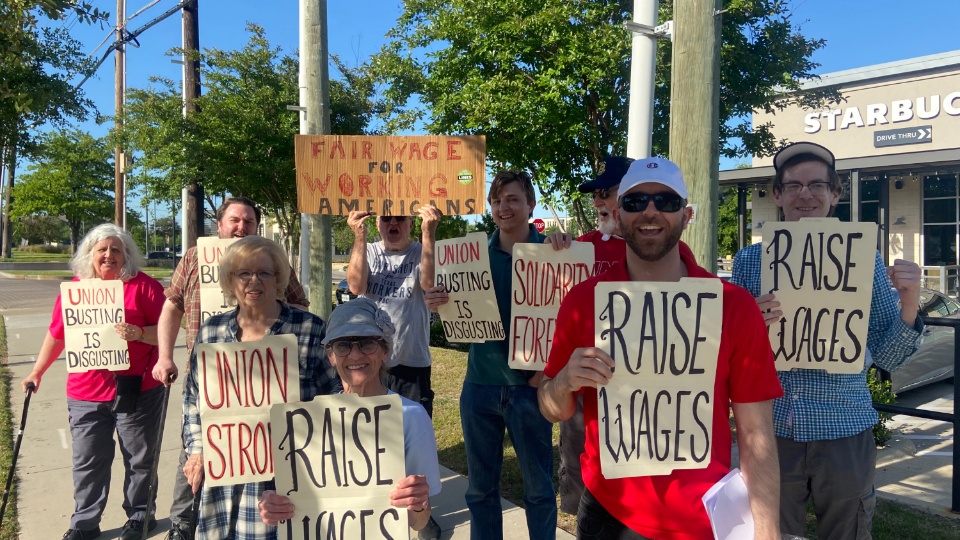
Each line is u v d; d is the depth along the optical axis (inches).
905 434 235.8
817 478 98.2
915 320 97.5
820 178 104.5
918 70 653.3
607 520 83.7
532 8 359.6
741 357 75.2
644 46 171.8
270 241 106.6
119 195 798.5
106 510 171.5
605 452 74.5
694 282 74.2
